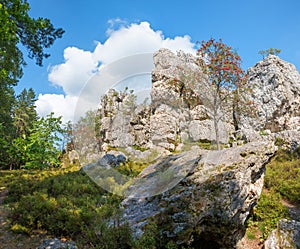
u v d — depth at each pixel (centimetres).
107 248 409
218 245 479
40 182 797
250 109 1300
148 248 412
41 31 1010
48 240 476
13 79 1201
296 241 471
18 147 1619
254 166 559
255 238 543
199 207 476
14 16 793
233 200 489
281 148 1273
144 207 535
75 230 506
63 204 599
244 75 1109
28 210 554
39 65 1059
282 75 1736
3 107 1343
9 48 1009
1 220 553
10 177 1003
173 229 450
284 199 770
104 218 529
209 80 962
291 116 1653
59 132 1695
